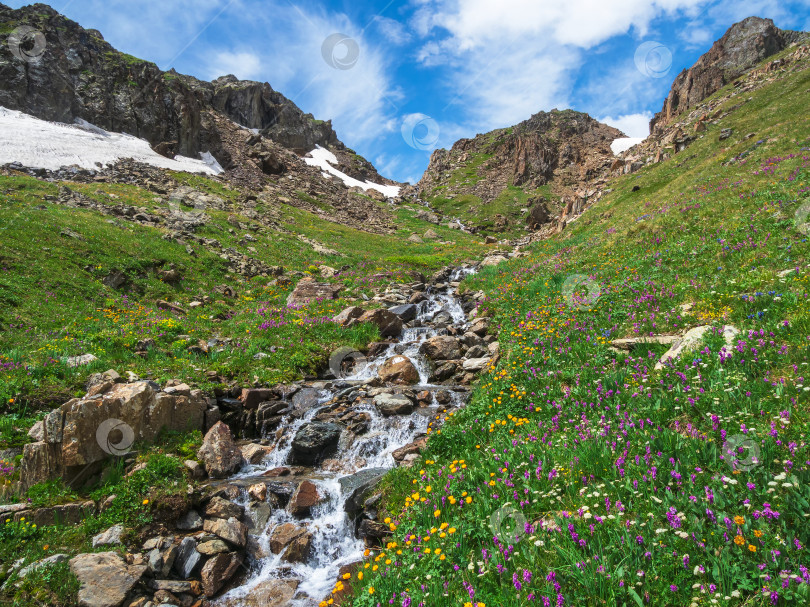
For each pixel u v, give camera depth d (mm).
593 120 142500
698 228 17672
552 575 4383
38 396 10242
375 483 8484
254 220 45656
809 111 32406
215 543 7438
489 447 8000
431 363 15875
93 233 25391
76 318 16938
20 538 7113
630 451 6043
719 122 44875
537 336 13188
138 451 9383
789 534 3951
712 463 5266
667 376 7832
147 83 63844
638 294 13438
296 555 7594
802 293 8352
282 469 9914
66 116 55000
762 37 84812
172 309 21188
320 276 32281
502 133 151875
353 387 13766
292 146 110188
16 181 33812
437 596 4766
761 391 6254
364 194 96188
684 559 4047
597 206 41312
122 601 6293
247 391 12477
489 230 87938
